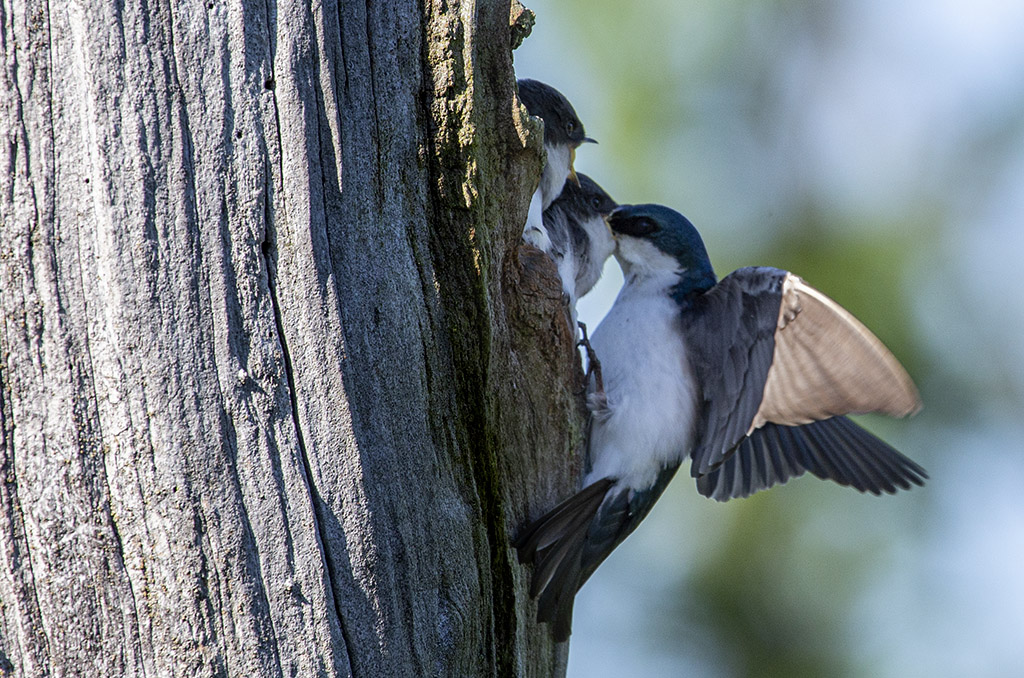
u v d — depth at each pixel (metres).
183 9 4.66
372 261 4.96
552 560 6.67
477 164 5.37
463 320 5.39
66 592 4.51
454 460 5.30
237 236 4.68
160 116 4.63
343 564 4.69
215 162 4.66
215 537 4.54
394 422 4.92
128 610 4.51
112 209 4.58
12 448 4.55
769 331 6.83
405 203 5.21
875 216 11.40
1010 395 10.96
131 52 4.61
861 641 10.36
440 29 5.34
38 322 4.57
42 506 4.52
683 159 11.04
